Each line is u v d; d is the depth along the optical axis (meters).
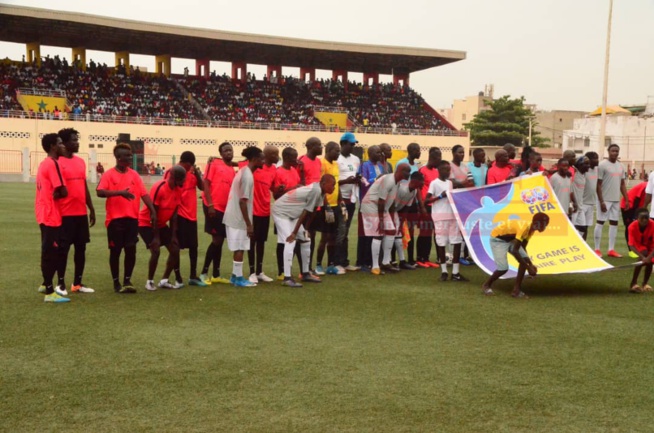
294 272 9.85
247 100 52.03
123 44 50.25
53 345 5.71
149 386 4.70
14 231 14.35
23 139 41.62
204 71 53.88
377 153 10.41
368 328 6.43
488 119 73.25
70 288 8.31
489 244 9.15
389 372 5.06
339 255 10.02
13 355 5.41
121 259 10.91
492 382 4.85
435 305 7.56
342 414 4.21
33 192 28.44
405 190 9.95
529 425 4.07
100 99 46.44
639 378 4.96
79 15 42.59
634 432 3.99
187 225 8.52
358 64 58.50
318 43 50.44
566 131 62.72
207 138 46.88
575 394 4.62
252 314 6.99
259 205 8.90
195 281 8.70
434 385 4.78
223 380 4.84
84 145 43.34
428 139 52.78
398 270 9.98
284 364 5.24
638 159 58.16
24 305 7.26
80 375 4.93
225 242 13.77
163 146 45.69
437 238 9.34
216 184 8.72
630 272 10.09
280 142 48.84
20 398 4.45
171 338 5.98
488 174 10.80
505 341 5.99
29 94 43.94
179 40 48.75
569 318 6.94
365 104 56.00
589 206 11.70
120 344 5.77
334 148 9.57
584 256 8.99
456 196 9.30
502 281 9.25
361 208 9.89
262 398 4.48
